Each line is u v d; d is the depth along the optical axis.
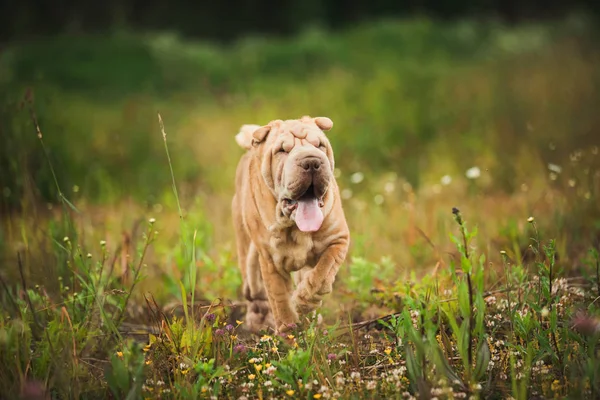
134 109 22.59
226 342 7.31
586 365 6.26
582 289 8.38
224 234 12.69
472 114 19.36
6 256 10.86
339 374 6.64
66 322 7.59
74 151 18.06
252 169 8.03
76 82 30.86
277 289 7.97
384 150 17.09
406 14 50.12
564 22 39.66
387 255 10.84
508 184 14.19
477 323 6.37
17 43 39.00
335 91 23.12
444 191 14.20
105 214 13.76
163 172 18.00
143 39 35.41
